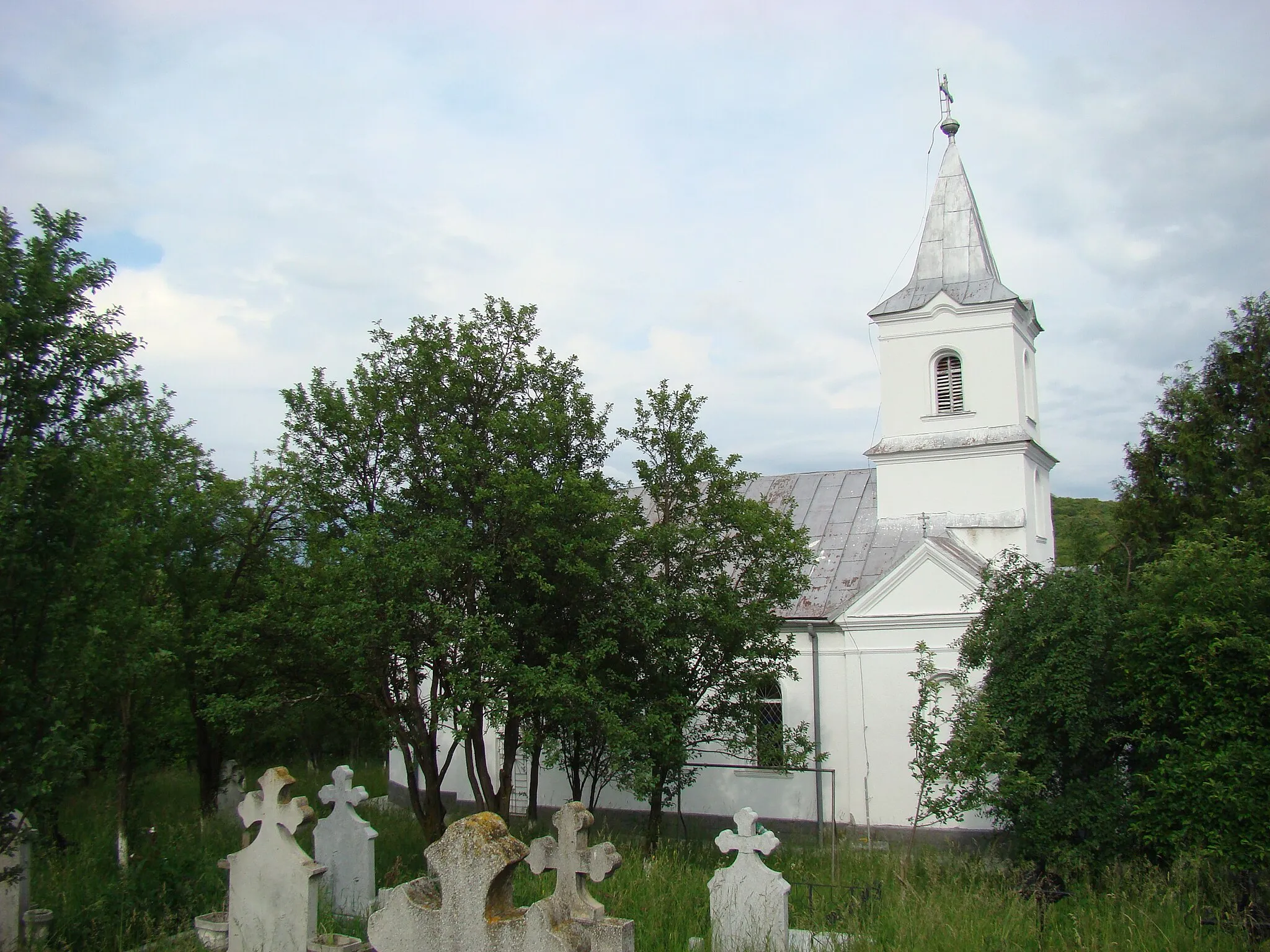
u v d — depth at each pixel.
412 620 17.64
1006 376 28.33
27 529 10.91
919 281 30.31
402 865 18.25
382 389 18.81
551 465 18.83
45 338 11.37
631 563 19.52
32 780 11.45
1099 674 17.62
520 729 19.92
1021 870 16.78
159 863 15.94
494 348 19.42
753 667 21.25
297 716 25.02
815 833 25.28
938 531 28.23
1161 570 17.61
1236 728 15.45
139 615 15.21
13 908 13.22
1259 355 32.00
